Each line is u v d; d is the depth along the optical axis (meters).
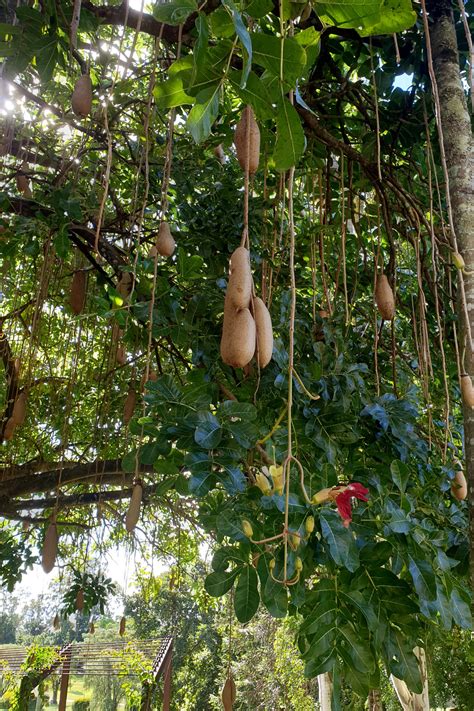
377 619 1.54
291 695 10.18
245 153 0.98
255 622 11.74
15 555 4.72
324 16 1.15
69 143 3.18
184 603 14.51
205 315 2.29
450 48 2.21
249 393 2.17
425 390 2.29
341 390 2.11
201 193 2.98
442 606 1.62
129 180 3.54
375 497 1.80
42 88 2.65
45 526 4.20
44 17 1.98
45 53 2.04
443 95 2.13
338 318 2.50
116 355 3.20
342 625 1.56
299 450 2.06
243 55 0.92
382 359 2.95
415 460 2.37
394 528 1.65
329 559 1.58
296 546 1.33
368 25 1.16
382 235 3.39
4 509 4.02
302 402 2.03
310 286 2.98
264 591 1.54
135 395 2.62
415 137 2.83
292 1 1.12
